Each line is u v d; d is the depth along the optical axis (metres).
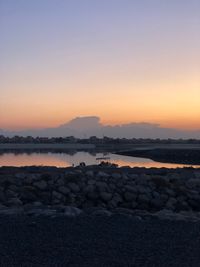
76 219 14.92
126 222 14.52
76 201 26.14
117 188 27.14
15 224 14.12
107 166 42.78
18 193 25.78
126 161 94.00
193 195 26.92
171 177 30.02
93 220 14.78
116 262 10.11
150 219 15.38
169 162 98.12
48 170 34.91
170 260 10.30
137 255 10.68
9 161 89.06
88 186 27.02
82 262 10.11
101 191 26.70
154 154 124.12
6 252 10.91
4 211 16.77
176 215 16.02
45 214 15.69
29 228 13.58
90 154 145.00
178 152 118.75
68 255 10.66
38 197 26.03
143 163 86.06
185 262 10.15
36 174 28.56
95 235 12.71
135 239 12.25
